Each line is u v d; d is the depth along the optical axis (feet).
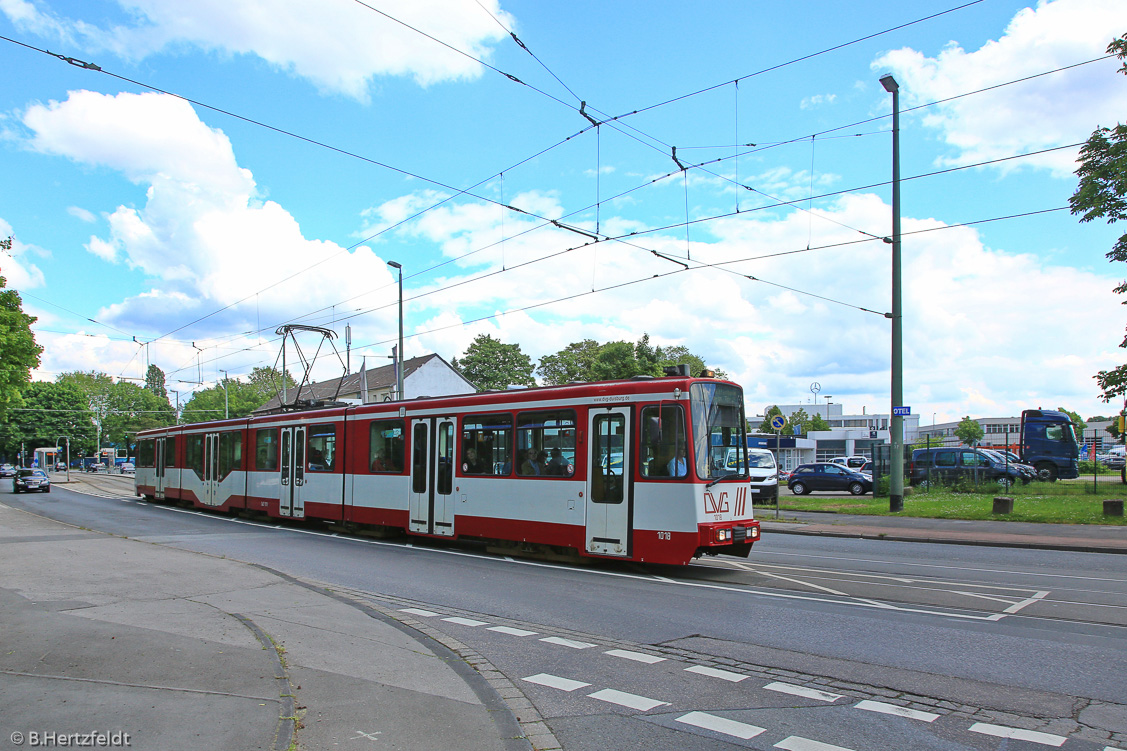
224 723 15.43
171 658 20.15
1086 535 54.39
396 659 21.38
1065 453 104.68
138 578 33.65
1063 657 22.48
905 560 44.75
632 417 40.14
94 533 54.08
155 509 89.20
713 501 37.91
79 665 19.35
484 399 48.14
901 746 15.66
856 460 174.29
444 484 49.98
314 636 23.71
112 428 315.37
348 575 38.91
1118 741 15.92
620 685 19.81
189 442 87.86
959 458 97.25
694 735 16.24
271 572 36.04
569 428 42.96
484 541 52.06
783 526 66.18
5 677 18.31
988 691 19.26
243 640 22.26
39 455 207.10
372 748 14.76
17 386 114.93
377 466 55.77
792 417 248.52
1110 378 67.05
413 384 195.00
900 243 72.18
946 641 24.52
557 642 24.53
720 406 39.68
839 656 22.74
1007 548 51.42
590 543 41.11
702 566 42.01
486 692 18.71
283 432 67.51
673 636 25.40
